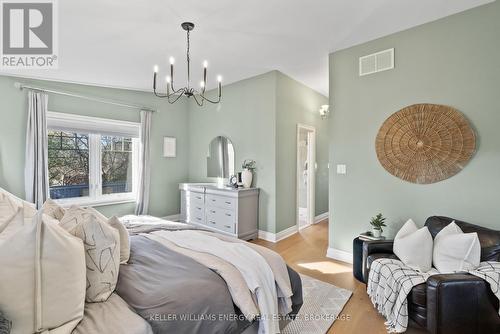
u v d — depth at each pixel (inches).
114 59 121.6
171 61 96.2
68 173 152.1
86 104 154.9
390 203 109.7
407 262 79.7
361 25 101.1
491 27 87.4
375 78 113.3
